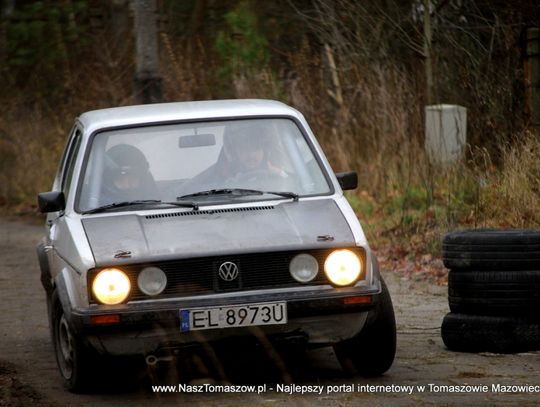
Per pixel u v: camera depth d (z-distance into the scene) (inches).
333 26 2559.1
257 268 1020.5
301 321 1015.6
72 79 3174.2
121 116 1213.1
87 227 1082.7
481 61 2272.4
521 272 1178.0
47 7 3587.6
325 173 1166.3
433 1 2465.6
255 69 2785.4
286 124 1200.8
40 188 3036.4
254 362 1185.4
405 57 2512.3
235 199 1124.5
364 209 2194.9
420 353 1205.7
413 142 2226.9
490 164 1932.8
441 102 2353.6
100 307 1003.9
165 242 1032.8
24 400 1025.5
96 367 1030.4
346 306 1015.0
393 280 1710.1
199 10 3253.0
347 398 1002.1
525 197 1808.6
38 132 3127.5
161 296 1008.9
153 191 1134.4
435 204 2014.0
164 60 2977.4
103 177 1147.3
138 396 1053.2
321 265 1031.0
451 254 1208.2
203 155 1163.3
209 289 1013.8
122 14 3326.8
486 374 1085.8
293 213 1091.9
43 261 1252.5
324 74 2618.1
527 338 1182.3
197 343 1009.5
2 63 3521.2
